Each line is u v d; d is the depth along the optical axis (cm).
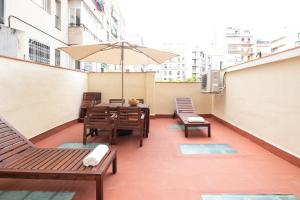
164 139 562
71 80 740
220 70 776
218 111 834
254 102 536
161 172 350
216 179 325
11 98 440
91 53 621
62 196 272
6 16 622
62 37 1017
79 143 520
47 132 579
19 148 326
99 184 251
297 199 269
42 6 855
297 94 375
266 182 315
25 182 309
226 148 481
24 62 480
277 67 436
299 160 368
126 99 903
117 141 541
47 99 579
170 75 2956
